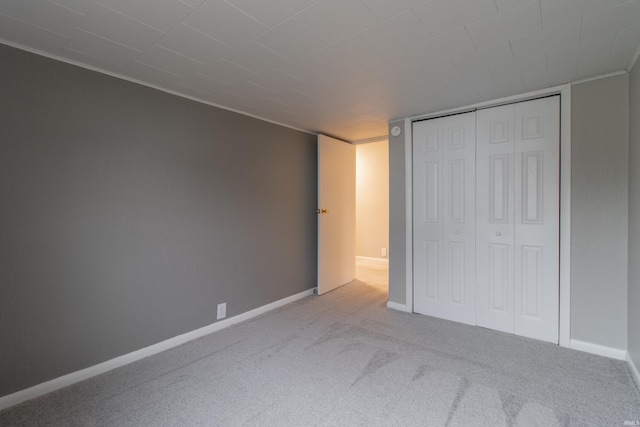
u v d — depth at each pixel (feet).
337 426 4.98
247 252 9.80
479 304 9.01
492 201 8.73
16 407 5.48
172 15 4.75
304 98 8.38
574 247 7.44
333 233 12.89
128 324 7.07
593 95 7.11
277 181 10.89
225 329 8.95
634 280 6.29
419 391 5.87
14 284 5.58
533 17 4.78
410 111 9.57
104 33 5.24
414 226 10.25
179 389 6.00
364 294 12.39
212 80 7.22
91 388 6.05
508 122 8.42
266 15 4.74
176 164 7.93
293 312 10.34
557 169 7.75
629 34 5.26
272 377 6.39
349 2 4.41
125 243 7.01
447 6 4.50
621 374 6.34
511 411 5.28
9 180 5.51
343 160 13.42
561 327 7.66
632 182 6.44
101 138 6.63
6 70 5.48
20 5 4.47
